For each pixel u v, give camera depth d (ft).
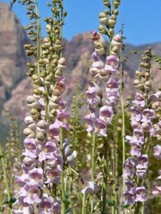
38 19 3.87
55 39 3.67
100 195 3.72
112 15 3.54
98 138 3.68
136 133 4.15
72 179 4.17
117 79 3.54
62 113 3.25
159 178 4.64
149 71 4.21
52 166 3.01
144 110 4.13
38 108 2.98
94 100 3.51
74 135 4.84
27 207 3.02
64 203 3.54
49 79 3.08
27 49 3.83
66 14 3.82
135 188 3.99
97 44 3.54
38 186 2.98
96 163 3.64
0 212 4.09
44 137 2.97
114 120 4.09
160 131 4.15
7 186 4.24
